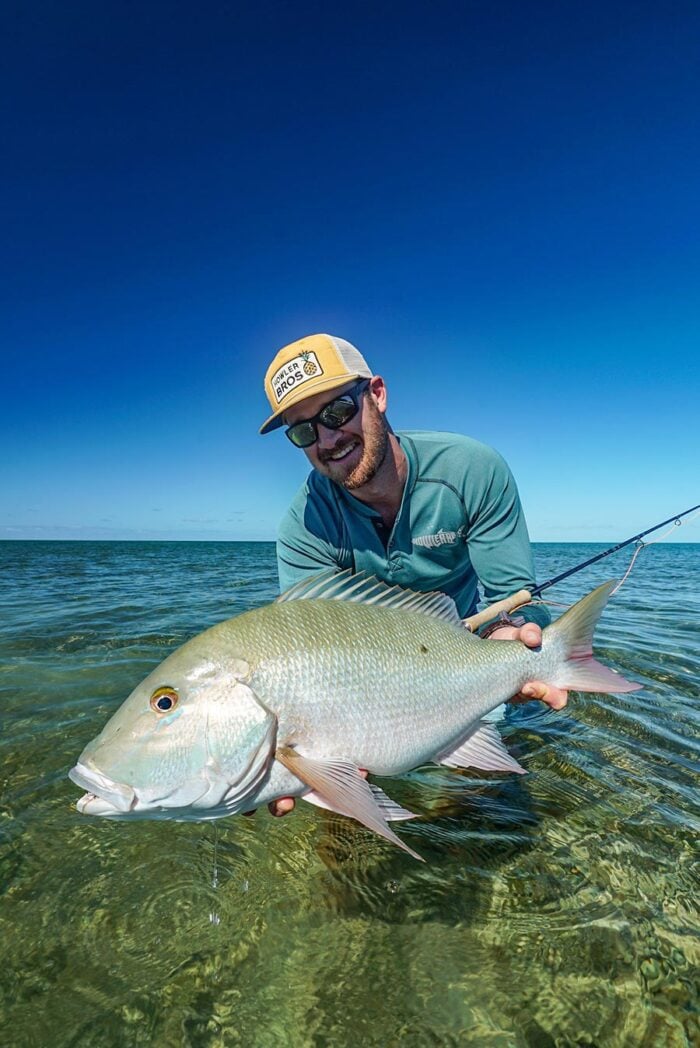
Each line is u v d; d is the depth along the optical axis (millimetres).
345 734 661
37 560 6316
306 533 1069
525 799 852
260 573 4543
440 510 989
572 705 1215
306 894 650
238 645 641
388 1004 524
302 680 647
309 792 647
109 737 594
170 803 586
